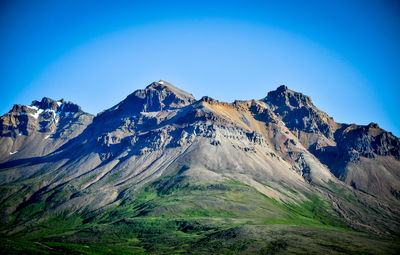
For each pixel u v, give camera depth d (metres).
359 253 193.00
